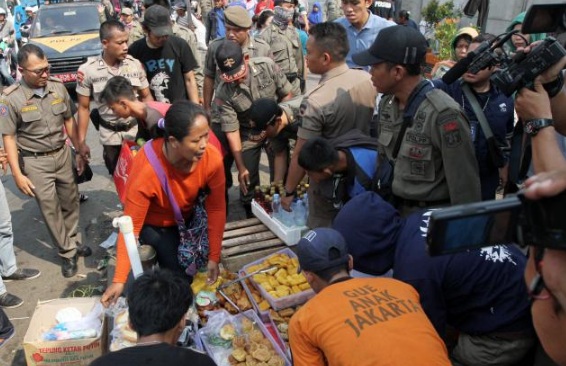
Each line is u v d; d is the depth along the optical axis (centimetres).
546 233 94
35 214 552
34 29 1041
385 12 856
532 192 93
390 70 250
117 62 440
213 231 295
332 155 281
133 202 267
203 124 237
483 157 313
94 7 1092
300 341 196
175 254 297
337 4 1030
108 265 426
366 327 181
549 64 191
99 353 282
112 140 450
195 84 502
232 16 472
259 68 418
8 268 418
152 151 263
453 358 236
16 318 379
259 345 275
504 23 861
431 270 212
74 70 974
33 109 393
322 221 339
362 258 227
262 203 414
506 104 325
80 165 442
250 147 437
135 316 188
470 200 248
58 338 280
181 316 192
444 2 989
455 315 228
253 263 344
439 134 242
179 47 478
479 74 312
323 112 316
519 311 216
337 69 323
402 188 263
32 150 400
